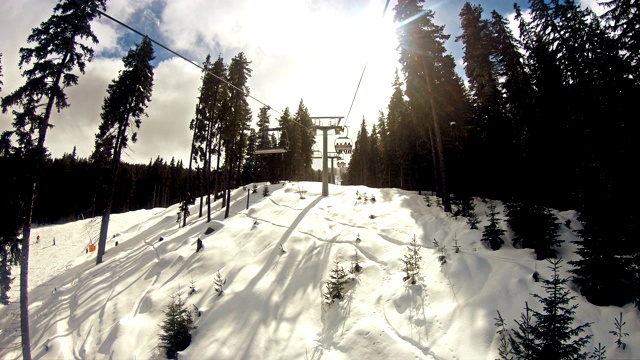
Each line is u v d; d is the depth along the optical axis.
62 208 56.75
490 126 17.80
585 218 7.62
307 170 53.91
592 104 10.13
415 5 18.44
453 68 21.73
